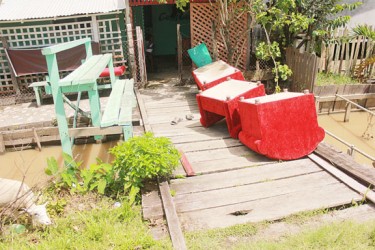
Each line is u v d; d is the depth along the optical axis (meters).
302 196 4.24
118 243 3.44
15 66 9.84
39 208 3.89
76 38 10.42
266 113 5.08
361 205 4.05
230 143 6.00
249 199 4.25
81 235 3.62
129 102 6.16
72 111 8.80
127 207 4.03
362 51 9.62
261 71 9.83
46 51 4.89
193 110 8.09
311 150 5.31
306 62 8.63
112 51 10.59
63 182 4.68
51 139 7.55
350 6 9.20
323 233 3.36
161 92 9.81
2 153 7.43
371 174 4.44
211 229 3.69
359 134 7.71
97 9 9.90
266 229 3.68
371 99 8.93
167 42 14.52
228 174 4.92
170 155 4.56
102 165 4.73
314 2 9.27
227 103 5.99
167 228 3.77
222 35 9.33
